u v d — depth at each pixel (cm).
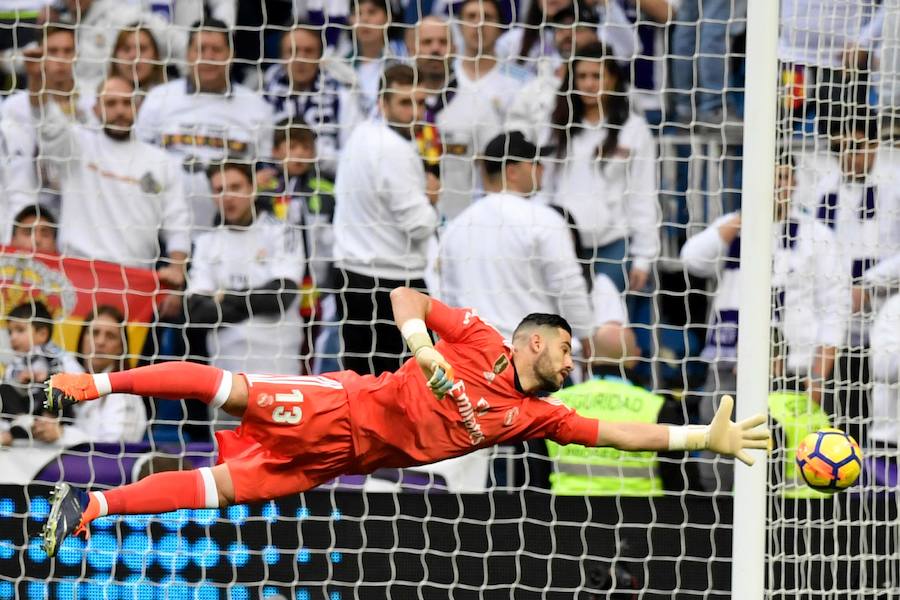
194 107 2661
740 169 2694
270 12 2738
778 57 2167
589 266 2645
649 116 2716
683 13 2706
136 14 2697
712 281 2627
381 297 2567
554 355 1833
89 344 2534
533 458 2441
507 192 2580
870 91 2544
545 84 2681
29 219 2575
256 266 2619
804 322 2428
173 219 2636
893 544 2381
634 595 2334
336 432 1825
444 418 1828
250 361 2577
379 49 2719
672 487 2402
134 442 2458
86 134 2625
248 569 2331
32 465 2381
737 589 2064
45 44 2561
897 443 2417
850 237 2470
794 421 2309
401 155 2552
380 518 2345
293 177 2672
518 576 2345
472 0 2684
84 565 2327
